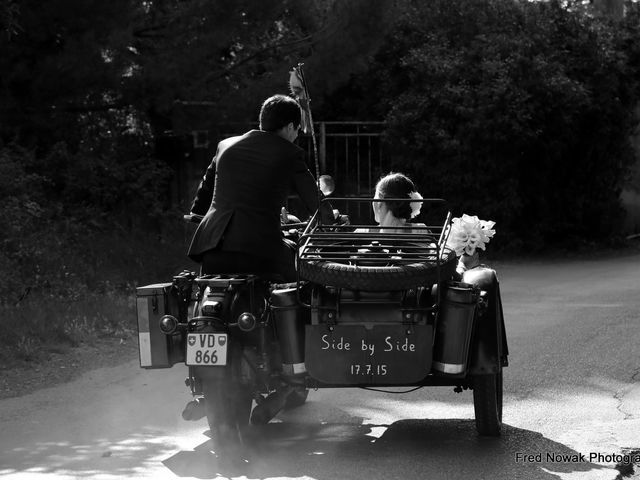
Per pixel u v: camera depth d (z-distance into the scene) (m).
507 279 20.19
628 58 26.36
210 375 6.67
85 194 19.34
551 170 26.31
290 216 8.80
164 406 9.00
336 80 20.41
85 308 13.52
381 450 7.36
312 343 6.85
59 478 6.66
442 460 7.04
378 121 25.45
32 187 17.61
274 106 7.57
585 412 8.49
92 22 17.45
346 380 6.83
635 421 8.14
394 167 24.55
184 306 7.46
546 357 11.12
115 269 16.83
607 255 25.91
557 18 25.69
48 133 19.11
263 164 7.34
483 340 7.21
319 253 7.11
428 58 23.92
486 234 7.89
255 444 7.59
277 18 20.31
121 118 20.80
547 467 6.83
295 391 8.55
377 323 6.83
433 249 7.08
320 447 7.48
